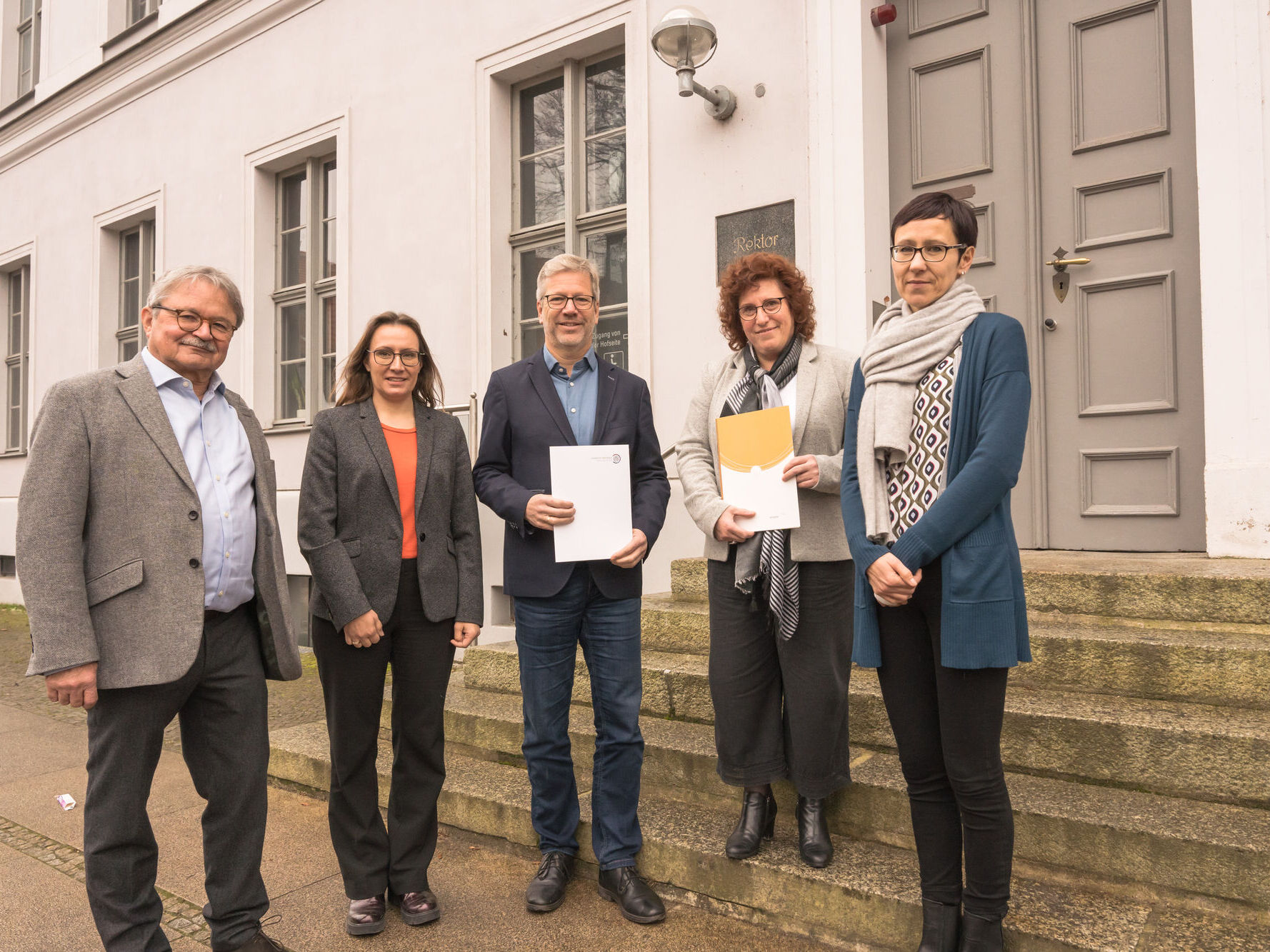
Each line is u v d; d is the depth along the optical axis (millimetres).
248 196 7090
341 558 2428
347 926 2471
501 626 5078
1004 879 1958
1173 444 3693
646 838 2635
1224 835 2121
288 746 3664
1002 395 1894
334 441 2510
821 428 2475
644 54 4859
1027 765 2580
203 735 2203
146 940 2049
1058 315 3953
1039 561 3498
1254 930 2014
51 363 9109
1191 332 3660
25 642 7340
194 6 7328
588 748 3182
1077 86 3910
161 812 3434
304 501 2486
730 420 2459
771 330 2498
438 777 2598
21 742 4488
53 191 9117
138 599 2006
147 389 2094
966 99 4203
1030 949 2027
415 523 2545
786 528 2359
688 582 3951
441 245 5812
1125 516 3787
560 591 2547
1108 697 2715
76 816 3465
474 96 5641
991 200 4137
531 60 5379
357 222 6289
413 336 2602
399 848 2539
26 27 10117
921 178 4320
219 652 2176
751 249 4480
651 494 2660
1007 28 4086
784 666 2469
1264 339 3344
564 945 2361
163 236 7828
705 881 2523
